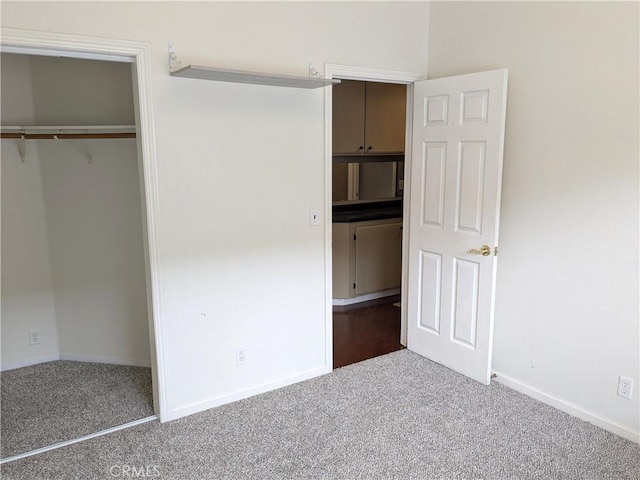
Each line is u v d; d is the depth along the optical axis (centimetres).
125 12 234
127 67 316
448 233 323
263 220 291
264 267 296
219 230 276
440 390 308
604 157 249
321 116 303
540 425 268
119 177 328
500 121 282
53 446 251
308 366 325
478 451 245
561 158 268
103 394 307
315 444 252
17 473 230
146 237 260
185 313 272
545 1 267
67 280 345
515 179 292
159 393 271
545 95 271
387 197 580
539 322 289
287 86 284
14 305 338
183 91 254
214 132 266
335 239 481
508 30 287
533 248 288
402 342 385
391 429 265
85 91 321
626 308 248
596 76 248
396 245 517
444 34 329
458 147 309
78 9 222
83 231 337
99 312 347
